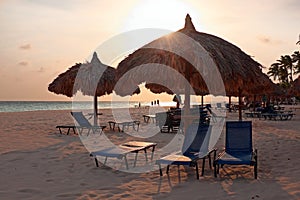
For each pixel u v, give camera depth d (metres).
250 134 6.19
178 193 4.73
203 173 5.76
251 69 6.95
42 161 6.95
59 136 11.34
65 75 13.91
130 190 4.90
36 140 10.25
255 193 4.65
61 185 5.18
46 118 21.16
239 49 7.45
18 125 15.62
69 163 6.75
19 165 6.57
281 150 8.23
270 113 20.98
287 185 5.01
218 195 4.60
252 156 5.75
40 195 4.67
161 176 5.72
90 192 4.80
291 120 19.58
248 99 35.34
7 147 8.81
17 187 5.06
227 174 5.78
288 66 59.12
